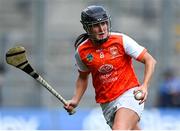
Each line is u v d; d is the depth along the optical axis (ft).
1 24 141.28
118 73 53.21
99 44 52.90
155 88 115.44
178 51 125.70
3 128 103.60
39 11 118.52
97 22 51.70
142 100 49.78
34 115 104.53
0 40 125.49
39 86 120.88
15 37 126.31
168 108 114.21
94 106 120.88
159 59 118.83
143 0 133.18
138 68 125.08
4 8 143.74
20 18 141.08
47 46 126.62
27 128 104.06
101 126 101.55
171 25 118.52
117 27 118.32
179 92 114.42
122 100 52.90
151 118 101.55
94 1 130.82
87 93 120.98
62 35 133.08
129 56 53.47
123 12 132.57
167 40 118.83
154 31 132.67
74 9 139.13
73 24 137.18
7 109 111.75
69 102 57.11
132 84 53.36
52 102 119.14
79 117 102.99
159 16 128.47
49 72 123.85
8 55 51.72
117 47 52.85
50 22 136.56
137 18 133.18
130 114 52.24
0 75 123.95
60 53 129.70
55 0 138.72
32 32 127.03
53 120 103.86
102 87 53.88
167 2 118.21
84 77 57.31
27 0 137.18
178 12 125.80
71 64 127.85
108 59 52.90
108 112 54.29
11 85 123.03
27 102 121.29
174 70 124.77
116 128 51.16
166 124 101.30
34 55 122.52
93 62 53.36
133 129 54.85
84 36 54.13
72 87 124.88
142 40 123.03
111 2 119.03
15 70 124.06
